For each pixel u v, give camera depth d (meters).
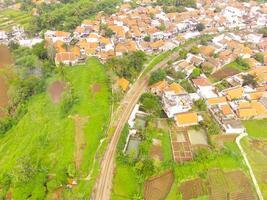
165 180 73.19
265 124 93.31
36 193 65.94
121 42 137.00
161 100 99.50
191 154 80.06
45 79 113.69
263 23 167.00
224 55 126.19
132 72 110.12
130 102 98.06
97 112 92.75
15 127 94.44
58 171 71.75
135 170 72.31
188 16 167.50
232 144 84.56
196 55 126.56
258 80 111.31
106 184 70.38
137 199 66.62
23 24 171.38
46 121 93.50
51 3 193.50
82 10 173.00
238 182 73.19
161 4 192.50
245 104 96.31
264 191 71.50
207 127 88.06
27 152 80.56
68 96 98.62
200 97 100.75
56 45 131.75
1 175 74.75
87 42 131.50
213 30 155.12
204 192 70.25
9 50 140.88
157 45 134.50
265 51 134.88
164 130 88.06
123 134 83.00
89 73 112.12
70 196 66.19
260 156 81.31
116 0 195.00
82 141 82.50
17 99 103.06
